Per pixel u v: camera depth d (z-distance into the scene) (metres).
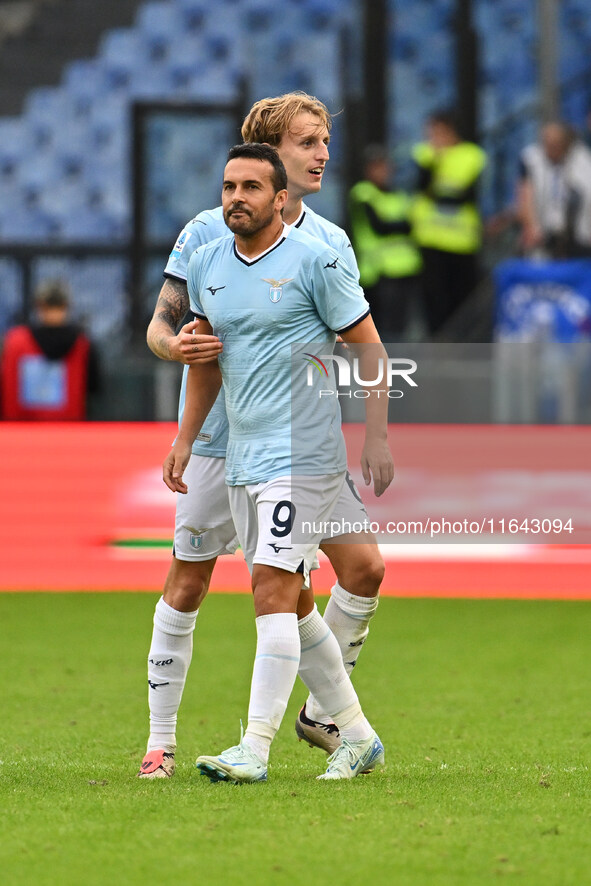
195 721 18.80
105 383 38.41
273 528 13.54
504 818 12.25
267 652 13.67
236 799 12.91
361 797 13.10
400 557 32.12
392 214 42.66
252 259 13.68
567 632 27.19
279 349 13.62
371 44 46.72
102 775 14.63
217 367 14.23
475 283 42.72
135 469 32.69
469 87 48.31
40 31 57.16
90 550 32.78
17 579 32.91
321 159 15.01
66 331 36.72
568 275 37.22
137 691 21.14
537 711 19.59
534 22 50.88
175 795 13.12
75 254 44.12
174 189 49.16
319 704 14.59
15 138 54.97
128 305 43.53
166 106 46.16
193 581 14.80
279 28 54.94
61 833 11.57
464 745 16.98
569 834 11.62
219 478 14.57
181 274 15.16
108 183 54.69
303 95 15.14
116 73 55.78
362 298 13.93
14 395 36.69
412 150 46.66
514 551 31.52
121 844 11.20
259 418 13.70
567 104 48.94
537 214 41.84
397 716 19.20
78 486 32.75
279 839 11.35
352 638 15.13
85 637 26.36
